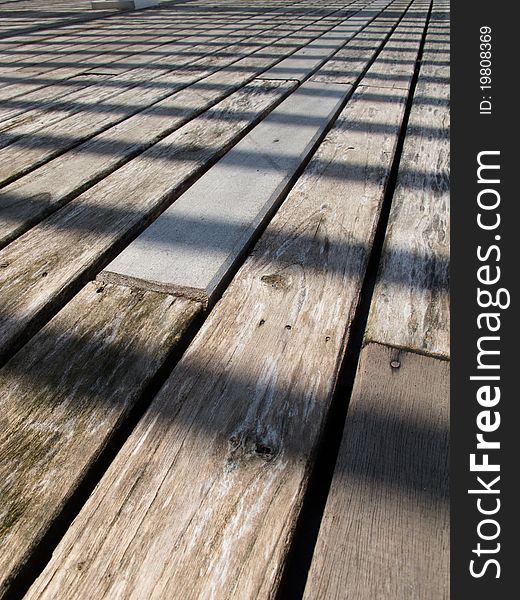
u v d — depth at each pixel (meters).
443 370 0.69
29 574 0.49
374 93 1.86
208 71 2.17
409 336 0.74
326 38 2.93
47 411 0.62
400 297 0.82
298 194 1.12
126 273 0.86
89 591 0.46
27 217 1.01
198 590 0.46
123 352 0.70
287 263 0.89
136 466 0.56
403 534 0.50
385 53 2.53
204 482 0.55
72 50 2.72
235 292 0.82
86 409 0.62
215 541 0.49
